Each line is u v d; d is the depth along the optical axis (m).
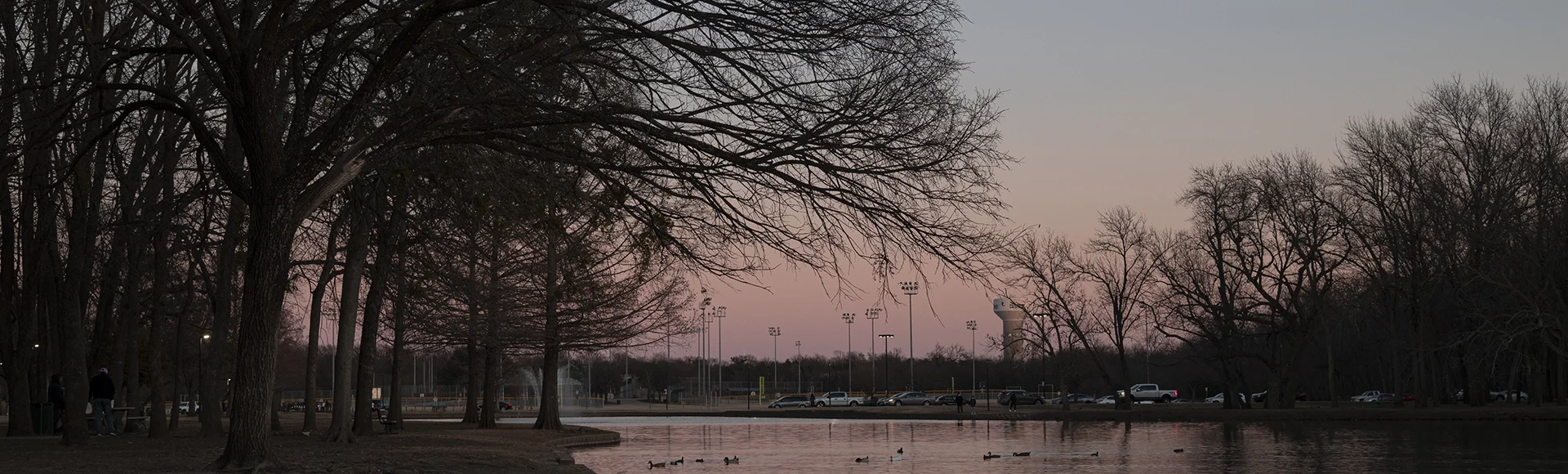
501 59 18.73
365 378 35.66
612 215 20.48
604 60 19.50
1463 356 70.31
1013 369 155.75
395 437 33.72
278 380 105.75
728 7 18.19
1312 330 71.25
